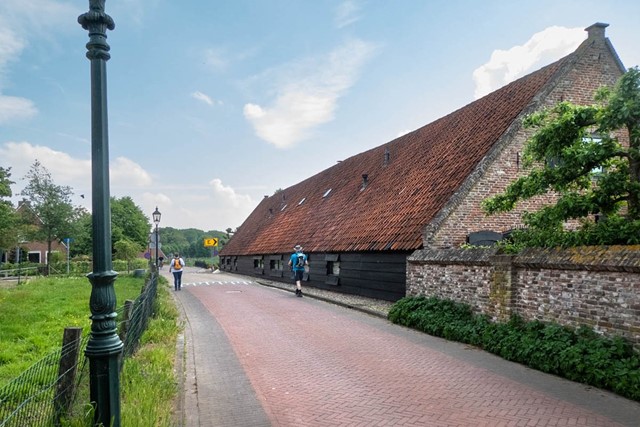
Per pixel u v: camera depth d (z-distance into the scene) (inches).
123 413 175.5
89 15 155.1
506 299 344.2
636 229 277.1
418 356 317.7
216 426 198.8
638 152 293.4
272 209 1392.7
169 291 805.9
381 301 586.6
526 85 606.9
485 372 276.5
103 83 157.8
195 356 323.9
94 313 156.3
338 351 335.0
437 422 200.7
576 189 356.8
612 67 577.3
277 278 1023.6
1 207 1229.7
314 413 213.9
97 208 155.2
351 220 760.3
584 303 280.1
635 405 217.3
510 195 362.3
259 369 290.0
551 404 219.8
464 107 723.4
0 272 1112.2
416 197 618.8
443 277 438.3
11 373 259.0
